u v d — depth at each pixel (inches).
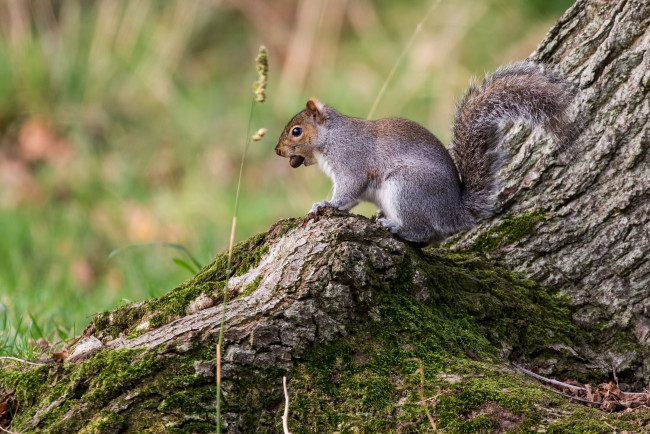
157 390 259.8
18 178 774.5
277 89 871.1
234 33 949.2
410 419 262.7
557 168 352.5
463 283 326.0
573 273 346.6
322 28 919.0
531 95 342.6
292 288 284.2
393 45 894.4
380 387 270.2
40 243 664.4
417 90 831.1
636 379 324.5
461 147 356.8
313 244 293.4
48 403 266.1
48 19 899.4
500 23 879.1
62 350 332.8
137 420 255.8
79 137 813.9
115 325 300.4
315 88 871.7
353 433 260.7
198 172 789.2
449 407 263.9
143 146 815.7
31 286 520.7
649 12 339.6
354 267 287.4
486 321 317.1
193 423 255.6
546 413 263.9
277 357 271.1
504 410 263.3
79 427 256.7
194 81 891.4
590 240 345.7
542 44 372.2
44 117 829.8
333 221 304.2
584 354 326.6
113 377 261.7
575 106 348.5
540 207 355.3
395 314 290.8
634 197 336.8
